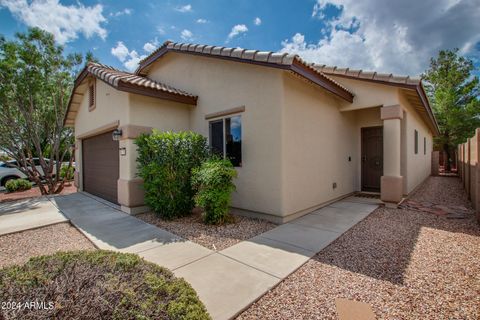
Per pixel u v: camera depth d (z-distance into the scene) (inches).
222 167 232.8
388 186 293.3
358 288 122.0
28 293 74.2
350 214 265.7
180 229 220.4
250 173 259.9
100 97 349.1
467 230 207.6
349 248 173.0
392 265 145.8
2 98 420.2
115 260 95.8
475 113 693.3
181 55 348.8
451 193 391.9
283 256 159.6
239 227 224.1
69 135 584.7
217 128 298.8
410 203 313.7
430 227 217.5
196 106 324.2
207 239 194.1
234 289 121.0
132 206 280.5
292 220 245.0
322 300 113.0
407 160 339.0
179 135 251.3
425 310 104.7
